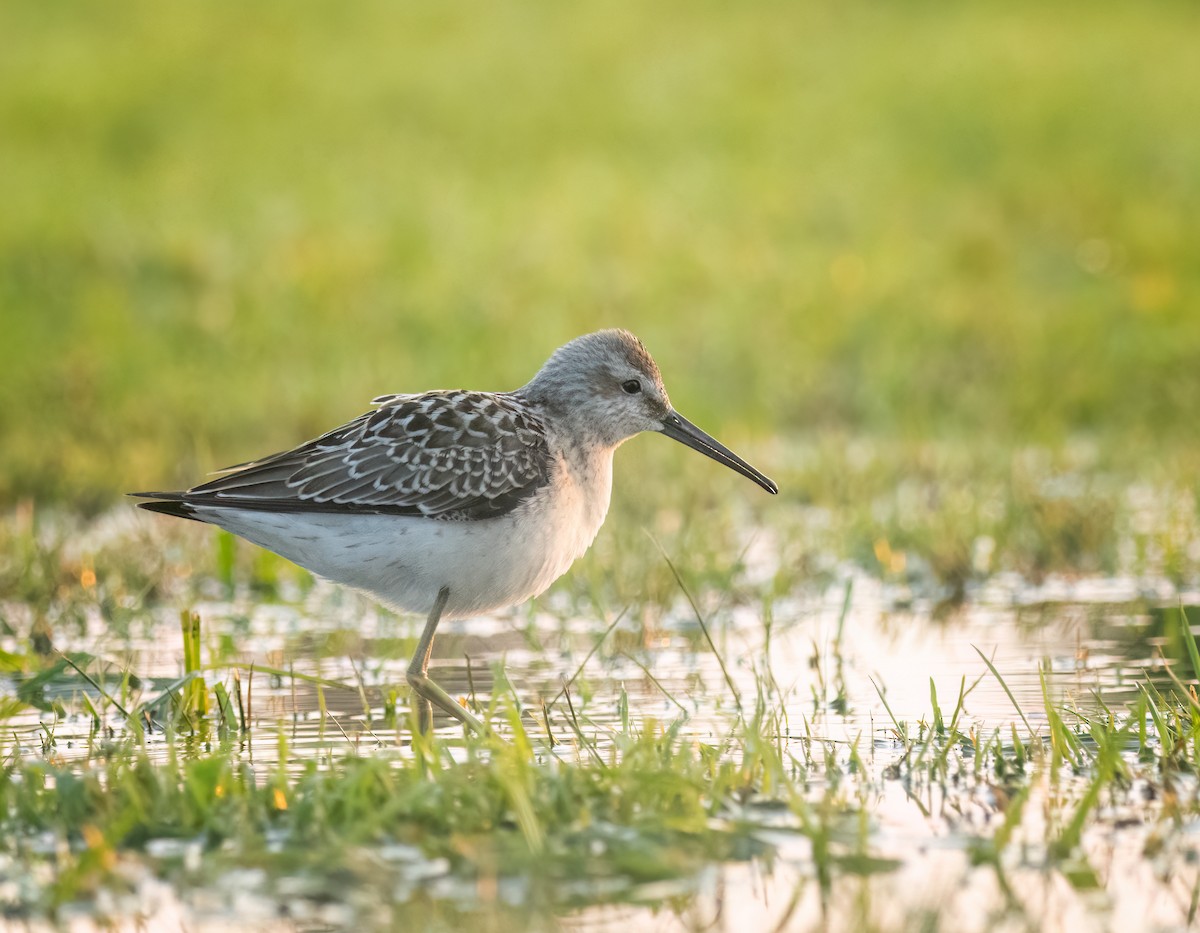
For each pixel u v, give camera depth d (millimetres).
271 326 20156
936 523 13805
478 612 10047
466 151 28078
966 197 25469
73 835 7328
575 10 35906
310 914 6539
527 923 6469
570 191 25750
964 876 6969
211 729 9320
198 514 9625
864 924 6512
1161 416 17953
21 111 29734
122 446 16516
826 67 32000
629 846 7023
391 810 7121
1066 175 26438
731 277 21953
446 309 20688
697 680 10398
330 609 12570
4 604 12336
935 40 33625
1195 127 28453
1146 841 7340
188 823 7289
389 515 9617
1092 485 15047
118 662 10844
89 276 21641
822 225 24297
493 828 7203
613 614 12109
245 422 17359
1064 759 8375
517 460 9773
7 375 18281
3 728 9383
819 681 10258
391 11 35812
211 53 33031
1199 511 14055
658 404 10648
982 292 21547
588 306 20797
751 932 6434
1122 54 32406
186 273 21766
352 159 27625
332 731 9227
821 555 13695
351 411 17625
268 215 24500
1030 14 35438
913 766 8375
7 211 24328
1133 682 9992
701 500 15031
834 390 18547
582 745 8617
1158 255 22938
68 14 35438
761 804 7695
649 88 30922
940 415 18016
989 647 11086
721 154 27641
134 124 29312
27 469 15648
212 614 12281
